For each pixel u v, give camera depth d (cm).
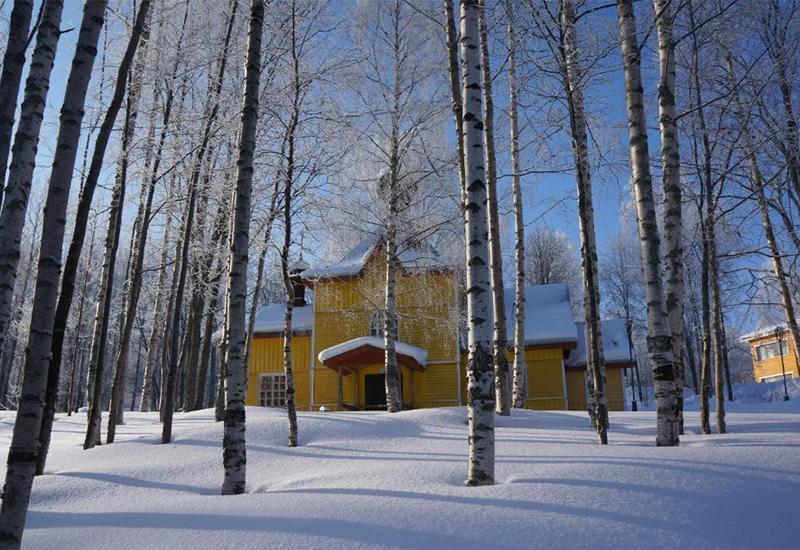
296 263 1476
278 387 2566
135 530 482
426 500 480
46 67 612
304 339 2586
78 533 496
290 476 714
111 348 3922
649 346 731
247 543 418
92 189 725
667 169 834
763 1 989
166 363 1745
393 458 778
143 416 1752
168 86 1123
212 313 2069
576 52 839
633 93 799
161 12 1083
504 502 459
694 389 3672
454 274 1758
